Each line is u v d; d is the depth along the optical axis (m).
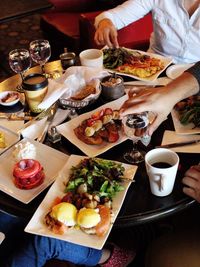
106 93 1.45
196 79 1.26
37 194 1.10
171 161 1.08
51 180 1.14
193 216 1.36
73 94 1.46
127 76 1.57
